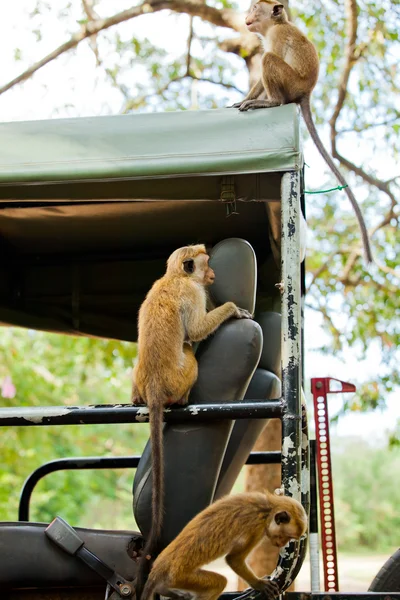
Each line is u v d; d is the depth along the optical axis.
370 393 10.59
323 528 4.71
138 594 3.52
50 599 3.80
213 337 4.05
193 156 3.80
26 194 4.03
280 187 3.92
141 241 5.54
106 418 3.72
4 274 5.90
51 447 14.00
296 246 3.70
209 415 3.64
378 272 11.17
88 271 5.90
